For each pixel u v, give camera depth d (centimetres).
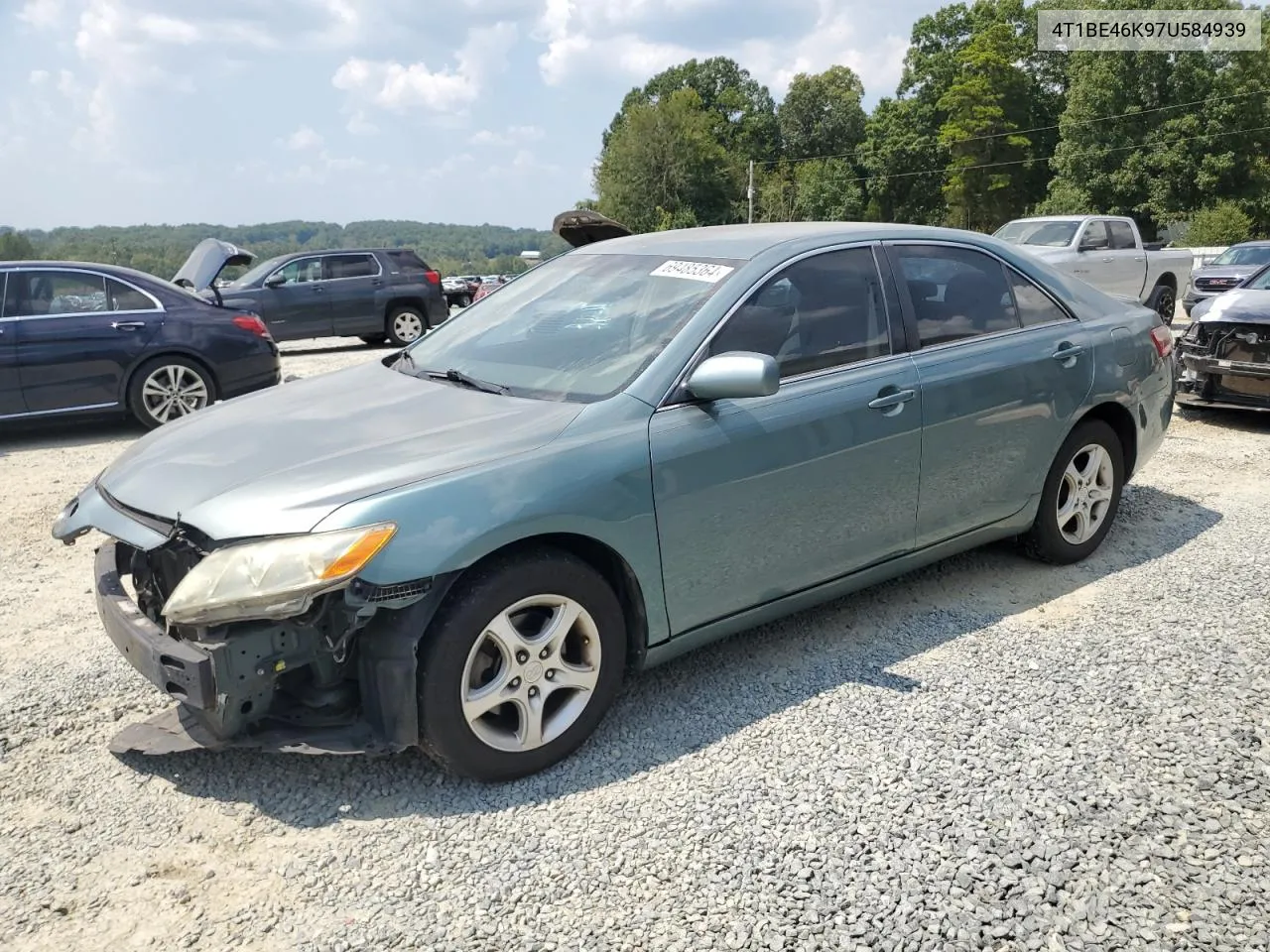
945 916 233
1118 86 5084
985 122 6281
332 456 292
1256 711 324
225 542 266
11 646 402
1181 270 1667
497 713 302
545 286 408
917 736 314
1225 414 852
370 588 262
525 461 288
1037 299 446
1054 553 458
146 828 277
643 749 312
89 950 230
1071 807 274
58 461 761
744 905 238
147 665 272
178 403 872
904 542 390
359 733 279
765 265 357
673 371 323
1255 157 4919
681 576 321
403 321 1659
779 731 320
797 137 9238
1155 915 232
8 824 279
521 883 249
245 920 239
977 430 401
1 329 794
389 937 231
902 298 391
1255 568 456
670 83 9862
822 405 350
